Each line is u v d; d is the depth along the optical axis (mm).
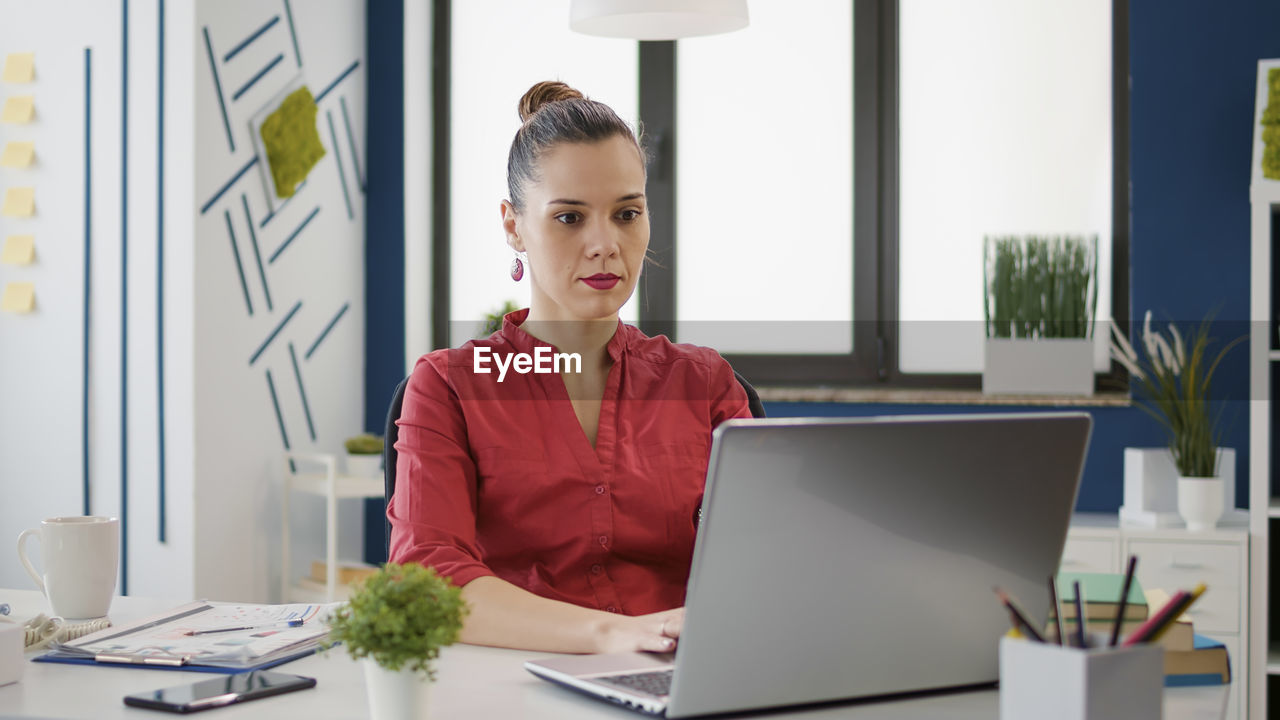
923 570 1024
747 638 973
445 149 4266
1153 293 3396
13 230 3461
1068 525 1070
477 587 1346
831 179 3883
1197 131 3365
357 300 4094
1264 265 2881
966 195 3746
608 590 1500
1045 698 828
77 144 3385
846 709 1040
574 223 1456
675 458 1537
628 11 2342
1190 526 2959
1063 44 3645
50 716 1066
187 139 3264
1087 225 3629
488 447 1495
